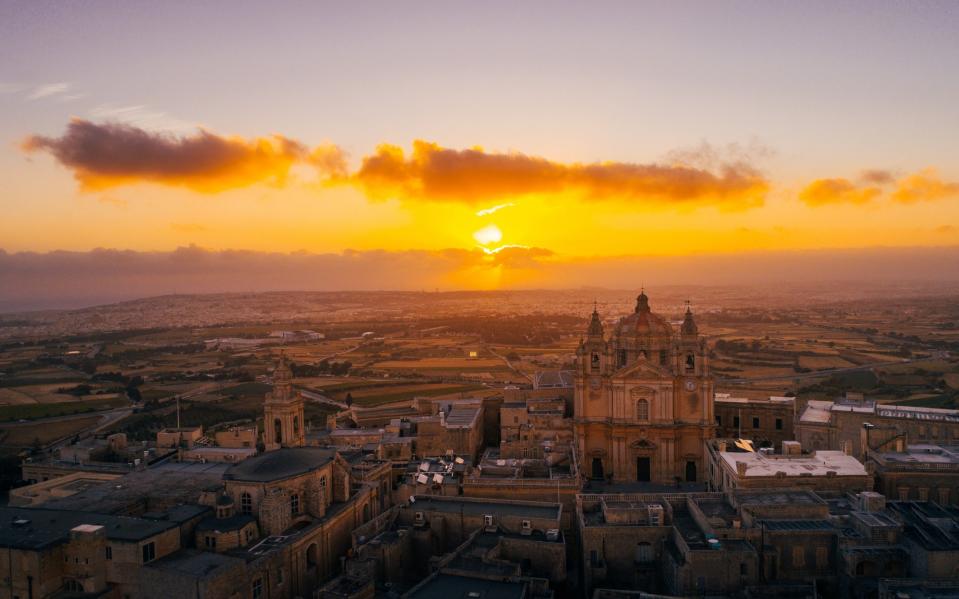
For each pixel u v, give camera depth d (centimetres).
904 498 12538
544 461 14812
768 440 17712
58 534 10012
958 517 10500
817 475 12050
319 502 11869
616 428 16062
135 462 15588
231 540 10600
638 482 16050
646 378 16025
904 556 9625
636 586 10925
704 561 9869
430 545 11775
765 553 10094
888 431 13612
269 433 15400
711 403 15938
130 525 10294
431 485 13562
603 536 11088
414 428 17650
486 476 14025
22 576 9594
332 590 9769
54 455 17725
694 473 16038
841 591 9875
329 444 16925
